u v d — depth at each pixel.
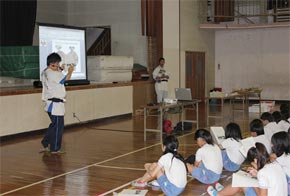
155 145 6.78
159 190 4.32
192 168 4.47
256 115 10.36
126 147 6.65
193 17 13.66
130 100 10.71
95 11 13.82
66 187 4.49
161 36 12.16
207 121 9.20
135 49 13.23
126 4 13.31
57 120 6.25
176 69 12.77
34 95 7.89
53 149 6.28
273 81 14.30
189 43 13.41
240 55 14.82
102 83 10.21
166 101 7.59
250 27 13.73
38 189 4.44
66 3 14.21
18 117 7.57
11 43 10.55
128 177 4.86
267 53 14.33
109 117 9.96
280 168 3.28
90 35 13.71
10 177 4.94
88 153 6.23
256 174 3.62
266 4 14.04
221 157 4.54
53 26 8.90
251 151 3.44
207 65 14.69
